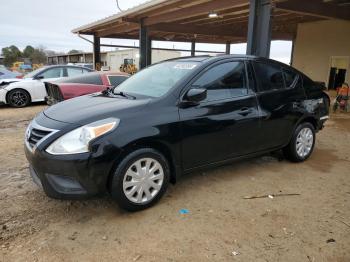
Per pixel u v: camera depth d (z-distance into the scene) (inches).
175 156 135.2
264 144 169.5
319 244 109.1
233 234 114.3
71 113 129.3
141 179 126.6
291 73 186.2
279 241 110.4
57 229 116.2
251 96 160.9
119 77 295.3
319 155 209.5
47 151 115.3
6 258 99.6
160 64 174.4
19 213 127.0
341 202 140.9
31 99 423.8
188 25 577.3
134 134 121.1
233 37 723.4
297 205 137.2
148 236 112.7
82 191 116.5
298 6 327.6
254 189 152.7
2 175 166.4
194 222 122.0
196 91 132.7
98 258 100.5
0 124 303.4
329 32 525.0
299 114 182.4
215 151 148.7
